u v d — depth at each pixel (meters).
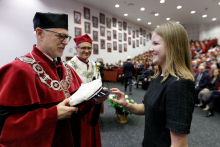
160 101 0.61
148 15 10.10
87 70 1.72
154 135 0.64
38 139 0.61
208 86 3.39
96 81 0.74
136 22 11.91
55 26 0.76
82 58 1.73
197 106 3.52
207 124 2.50
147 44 14.09
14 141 0.58
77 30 7.52
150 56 11.56
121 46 10.85
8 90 0.62
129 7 8.53
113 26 9.95
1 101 0.60
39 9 6.04
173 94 0.54
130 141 1.97
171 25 0.64
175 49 0.61
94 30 8.54
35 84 0.69
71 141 0.83
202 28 14.41
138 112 0.91
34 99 0.65
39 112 0.64
